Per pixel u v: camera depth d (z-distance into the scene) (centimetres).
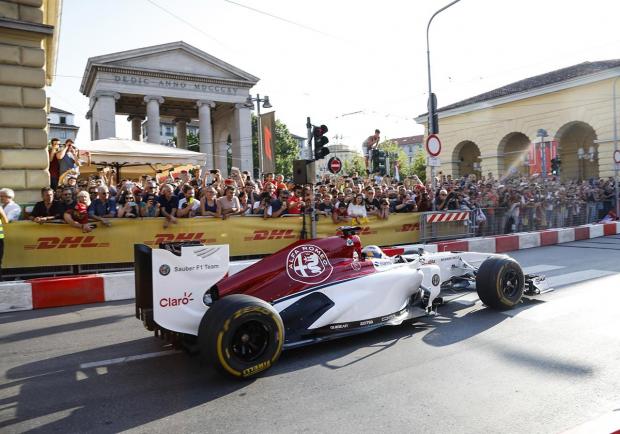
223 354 411
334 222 1060
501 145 3266
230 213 945
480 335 541
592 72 2692
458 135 3531
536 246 1358
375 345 520
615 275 854
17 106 1024
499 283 629
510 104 3175
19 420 363
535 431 324
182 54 4088
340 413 359
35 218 795
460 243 1173
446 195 1268
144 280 482
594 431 306
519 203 1473
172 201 918
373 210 1125
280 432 333
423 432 326
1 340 573
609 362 445
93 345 546
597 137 2842
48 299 743
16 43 1018
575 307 643
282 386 415
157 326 483
